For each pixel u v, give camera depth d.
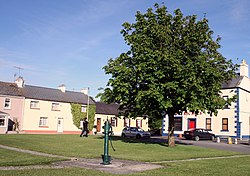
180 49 22.12
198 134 38.66
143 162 14.48
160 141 31.28
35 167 11.59
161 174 10.99
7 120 41.81
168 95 22.41
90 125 52.59
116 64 24.48
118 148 21.50
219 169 12.88
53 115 48.94
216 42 23.66
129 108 26.58
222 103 22.72
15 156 14.57
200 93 21.20
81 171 10.82
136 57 22.38
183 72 20.66
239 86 40.97
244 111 42.16
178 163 14.49
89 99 54.75
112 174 10.49
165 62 21.23
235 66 23.27
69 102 50.97
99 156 15.78
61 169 11.14
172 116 24.55
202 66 20.84
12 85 47.12
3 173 9.71
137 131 39.06
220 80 23.25
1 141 22.84
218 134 42.25
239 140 38.75
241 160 17.03
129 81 23.62
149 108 24.44
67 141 25.77
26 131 45.56
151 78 21.38
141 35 23.44
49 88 52.16
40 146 20.48
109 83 23.97
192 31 22.98
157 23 23.73
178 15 23.38
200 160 16.36
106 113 55.69
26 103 46.12
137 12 24.53
